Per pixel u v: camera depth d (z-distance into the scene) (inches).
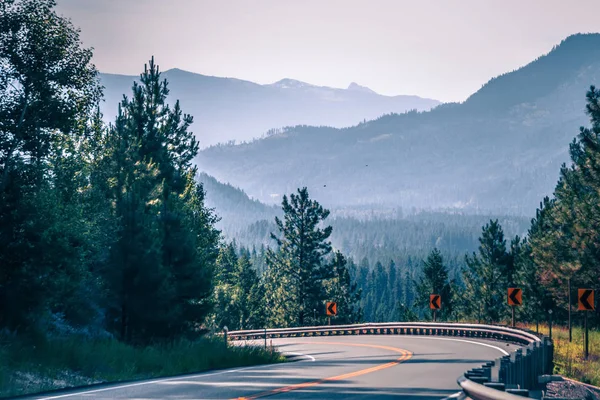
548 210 3193.9
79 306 1681.8
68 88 1621.6
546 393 1048.8
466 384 622.5
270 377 1098.7
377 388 930.1
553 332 2468.0
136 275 1711.4
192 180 2851.9
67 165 1612.9
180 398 811.4
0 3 1539.1
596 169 2273.6
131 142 2214.6
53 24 1582.2
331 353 1914.4
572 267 2396.7
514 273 3811.5
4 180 1386.6
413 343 2228.1
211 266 2417.6
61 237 1390.3
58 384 1021.2
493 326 2340.1
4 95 1523.1
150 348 1498.5
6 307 1310.3
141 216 1758.1
